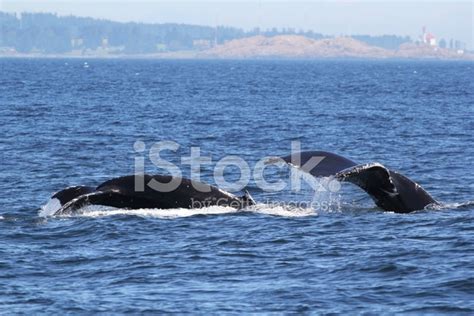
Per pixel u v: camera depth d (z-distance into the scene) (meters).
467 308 39.88
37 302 41.06
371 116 166.50
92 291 42.84
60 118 153.38
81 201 57.22
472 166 90.50
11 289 43.12
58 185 77.50
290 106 197.00
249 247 51.00
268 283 44.00
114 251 50.12
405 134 128.50
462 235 53.12
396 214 59.44
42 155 97.81
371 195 59.53
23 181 78.88
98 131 129.88
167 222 56.41
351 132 132.62
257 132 132.88
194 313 39.53
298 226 56.19
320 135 128.25
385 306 40.41
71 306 40.47
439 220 57.31
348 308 40.16
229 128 139.12
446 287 42.88
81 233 54.03
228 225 56.09
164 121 152.00
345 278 44.72
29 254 49.62
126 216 57.41
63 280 44.75
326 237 53.31
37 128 132.25
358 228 55.62
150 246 51.16
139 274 45.62
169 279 44.78
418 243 51.44
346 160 56.84
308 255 49.16
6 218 59.31
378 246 50.84
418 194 60.81
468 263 46.94
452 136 125.12
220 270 46.34
